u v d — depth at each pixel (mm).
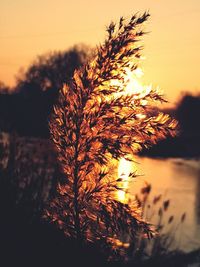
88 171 3033
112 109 2975
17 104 28703
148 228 3010
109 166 3104
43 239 3828
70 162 3043
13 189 4883
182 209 14094
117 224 2994
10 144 6102
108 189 3016
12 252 3713
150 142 3041
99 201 3018
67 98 3092
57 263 3488
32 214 4266
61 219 3109
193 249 8695
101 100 3029
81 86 3055
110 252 3164
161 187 19359
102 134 2994
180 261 6441
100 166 3059
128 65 3061
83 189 3049
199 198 17125
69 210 3084
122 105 2992
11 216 4207
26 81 42500
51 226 3932
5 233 3928
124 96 3012
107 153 3057
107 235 3123
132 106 3010
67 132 3027
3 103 29938
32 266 3537
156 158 37719
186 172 28078
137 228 3004
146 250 5816
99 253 3195
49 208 3141
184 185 20906
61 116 3068
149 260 5219
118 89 3031
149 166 28547
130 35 3098
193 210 14188
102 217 3002
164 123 3031
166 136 3045
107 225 3000
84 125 3020
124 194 3104
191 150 44344
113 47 3062
